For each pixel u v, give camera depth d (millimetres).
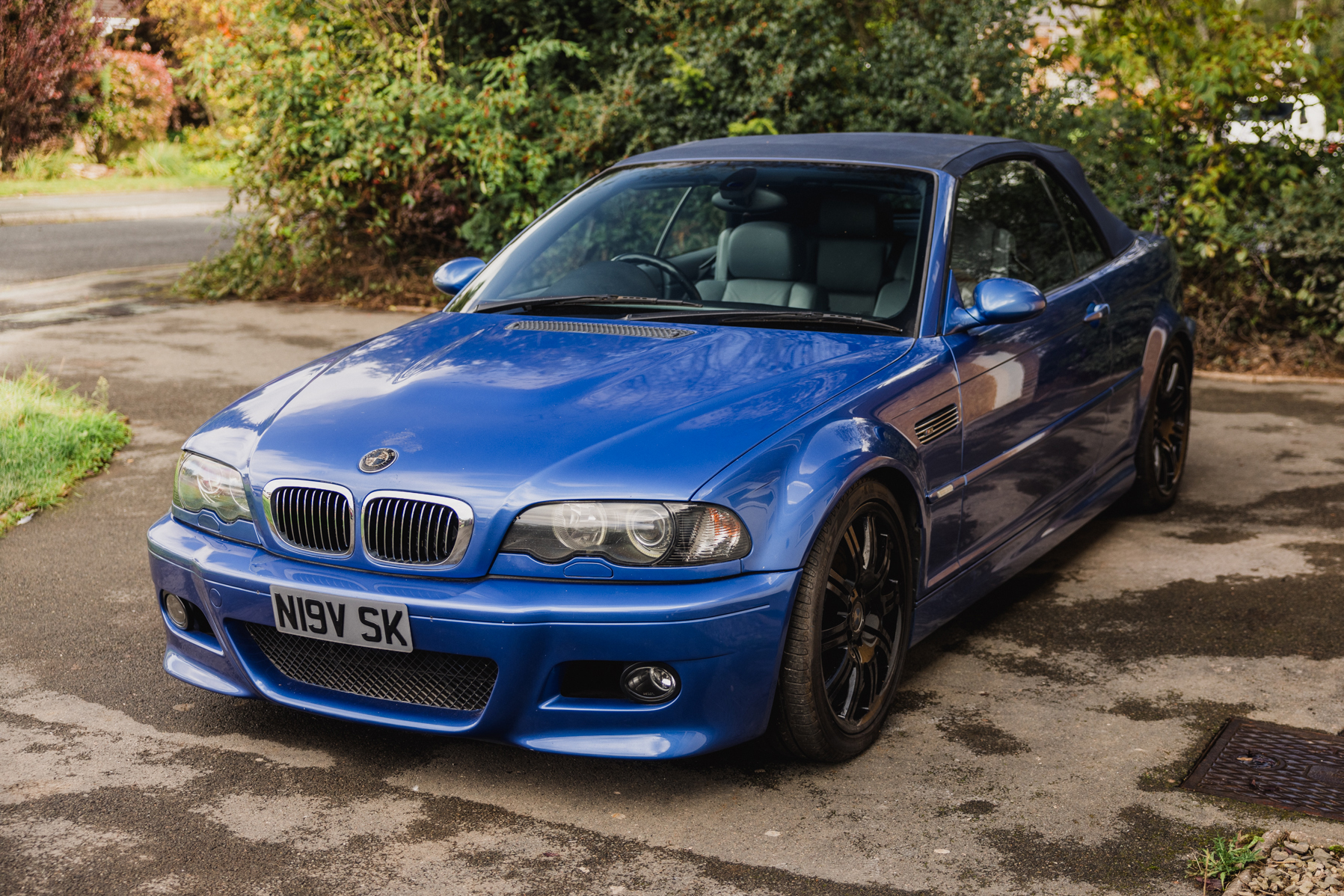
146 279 12000
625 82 9914
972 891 2529
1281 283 8125
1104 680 3590
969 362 3539
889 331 3502
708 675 2729
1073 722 3320
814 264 3762
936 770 3057
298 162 10633
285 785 3029
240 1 10773
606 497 2727
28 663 3760
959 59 8836
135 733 3312
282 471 2982
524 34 11078
